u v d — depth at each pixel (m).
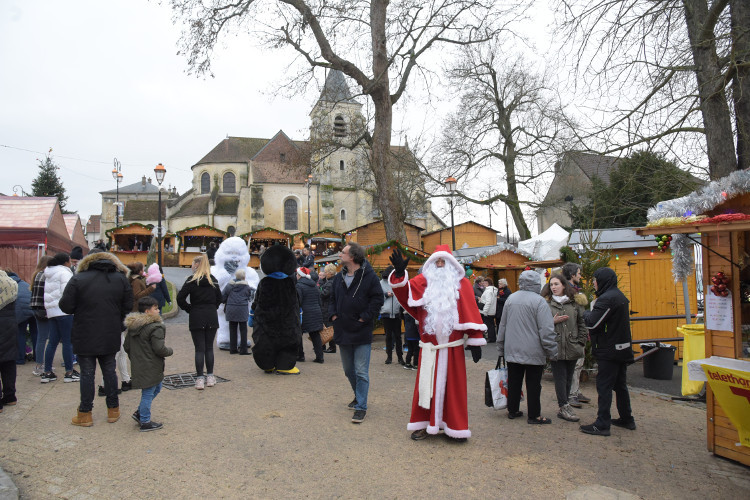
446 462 4.37
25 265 12.97
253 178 53.88
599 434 5.17
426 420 4.97
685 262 5.42
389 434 5.09
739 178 4.45
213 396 6.43
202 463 4.27
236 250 10.40
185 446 4.66
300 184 54.94
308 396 6.51
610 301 5.14
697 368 4.52
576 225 21.94
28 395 6.22
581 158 9.48
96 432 4.98
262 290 7.79
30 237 13.10
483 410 6.10
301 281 9.03
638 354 10.50
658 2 7.38
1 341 5.63
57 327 6.96
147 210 61.72
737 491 3.87
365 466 4.27
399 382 7.54
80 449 4.52
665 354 8.31
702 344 6.88
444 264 5.03
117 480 3.91
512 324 5.54
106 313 5.16
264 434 5.02
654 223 4.98
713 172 7.54
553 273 6.40
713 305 4.80
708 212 4.84
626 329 5.18
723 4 7.02
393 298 9.02
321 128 19.33
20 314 7.87
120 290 5.30
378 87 14.73
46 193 51.56
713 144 7.50
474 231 33.38
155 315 5.17
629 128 8.10
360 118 18.72
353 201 56.56
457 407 4.84
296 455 4.49
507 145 26.61
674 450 4.78
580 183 23.53
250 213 53.78
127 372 6.61
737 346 4.55
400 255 4.90
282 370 7.85
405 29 14.52
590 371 7.80
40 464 4.18
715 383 4.04
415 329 8.50
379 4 14.73
